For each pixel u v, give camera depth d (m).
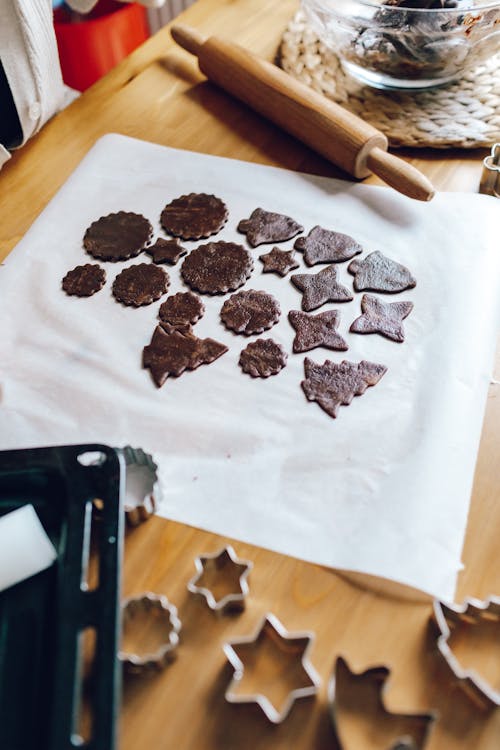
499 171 0.75
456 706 0.48
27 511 0.52
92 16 1.11
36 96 0.82
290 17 0.98
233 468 0.59
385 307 0.69
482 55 0.83
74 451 0.55
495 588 0.53
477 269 0.71
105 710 0.44
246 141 0.85
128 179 0.81
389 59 0.82
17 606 0.51
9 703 0.46
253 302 0.70
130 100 0.90
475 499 0.57
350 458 0.59
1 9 0.75
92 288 0.72
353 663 0.50
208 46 0.88
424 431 0.60
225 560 0.54
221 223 0.76
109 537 0.50
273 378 0.65
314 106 0.80
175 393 0.64
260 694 0.49
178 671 0.50
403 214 0.76
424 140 0.81
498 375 0.64
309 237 0.75
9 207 0.80
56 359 0.67
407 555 0.54
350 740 0.47
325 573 0.54
